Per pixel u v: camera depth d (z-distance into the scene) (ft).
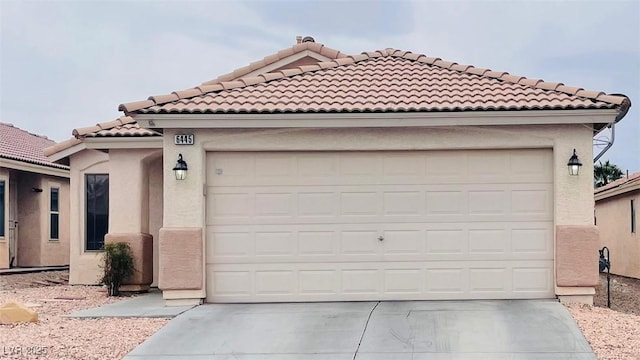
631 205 74.84
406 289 40.45
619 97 38.34
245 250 40.98
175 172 40.40
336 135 40.70
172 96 41.63
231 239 41.06
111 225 52.49
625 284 68.08
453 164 40.65
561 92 41.06
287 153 41.19
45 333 34.06
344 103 40.32
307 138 40.75
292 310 38.17
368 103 40.19
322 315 36.65
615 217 81.10
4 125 90.07
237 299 40.88
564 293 39.09
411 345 30.91
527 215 40.24
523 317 35.19
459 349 30.22
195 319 36.32
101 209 59.21
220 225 41.16
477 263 40.29
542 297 40.01
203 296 40.45
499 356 29.25
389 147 40.45
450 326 33.78
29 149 81.71
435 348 30.42
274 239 40.98
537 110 38.55
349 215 40.81
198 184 40.50
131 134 51.29
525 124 39.40
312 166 41.06
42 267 76.23
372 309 37.86
